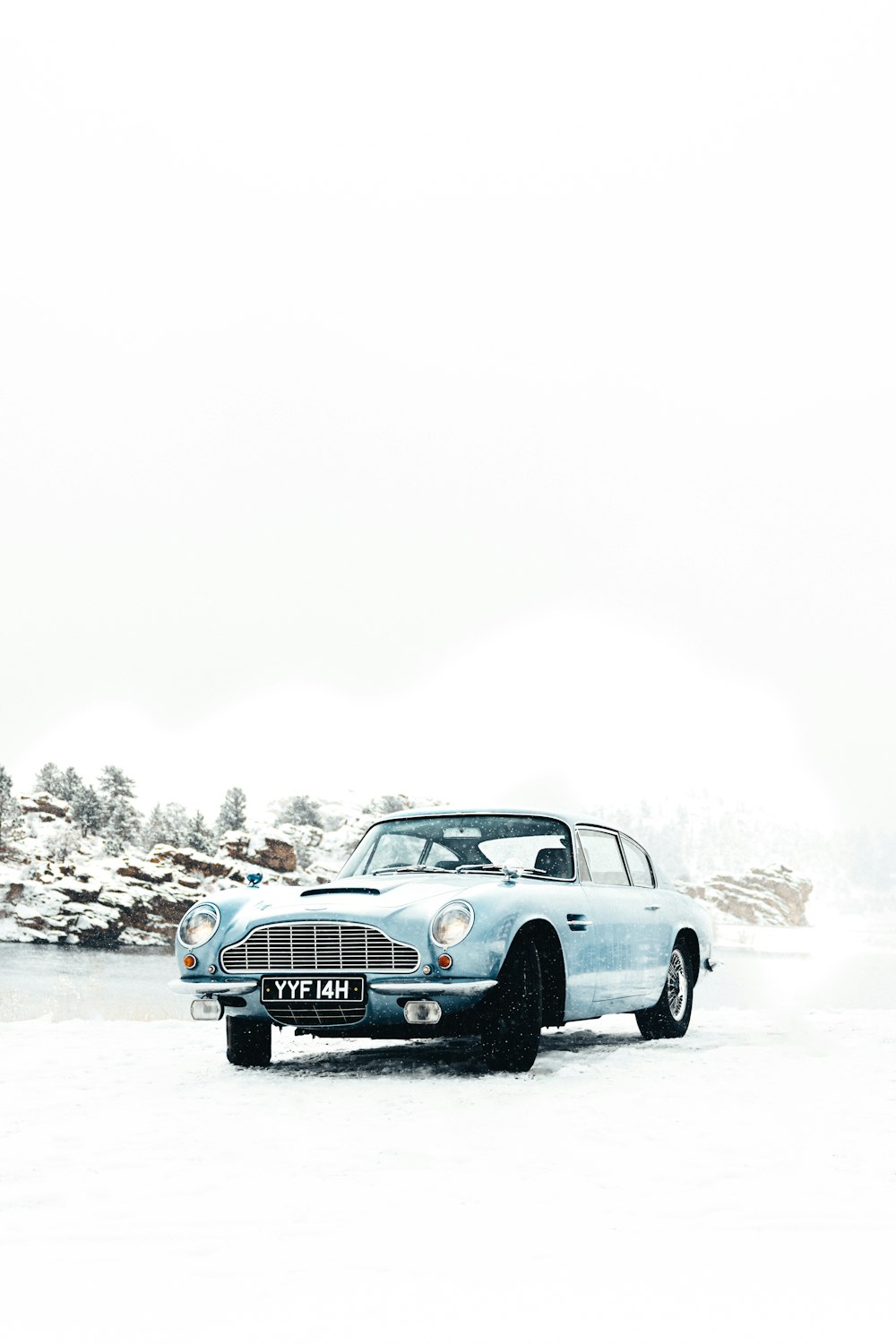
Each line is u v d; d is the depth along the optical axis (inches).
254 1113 198.1
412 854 290.8
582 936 268.7
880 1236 123.0
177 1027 339.6
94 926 3422.7
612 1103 205.5
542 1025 260.4
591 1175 152.4
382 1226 127.3
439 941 234.2
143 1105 206.4
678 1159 160.6
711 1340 92.5
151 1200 139.3
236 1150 168.2
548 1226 127.0
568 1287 106.0
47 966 2413.9
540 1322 96.7
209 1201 138.9
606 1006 282.0
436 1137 176.9
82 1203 138.0
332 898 250.4
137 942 3481.8
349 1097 214.1
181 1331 95.0
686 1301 101.9
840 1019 385.4
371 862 290.7
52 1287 106.7
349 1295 104.0
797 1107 201.0
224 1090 221.8
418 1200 138.9
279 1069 253.4
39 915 3395.7
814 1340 92.6
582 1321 97.1
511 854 286.7
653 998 306.8
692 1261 114.0
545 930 258.5
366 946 236.8
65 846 5147.6
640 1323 96.3
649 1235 123.4
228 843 4195.4
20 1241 122.0
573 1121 189.3
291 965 240.8
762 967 2586.1
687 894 342.0
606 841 307.7
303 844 5324.8
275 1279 108.8
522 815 295.6
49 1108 202.1
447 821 297.7
